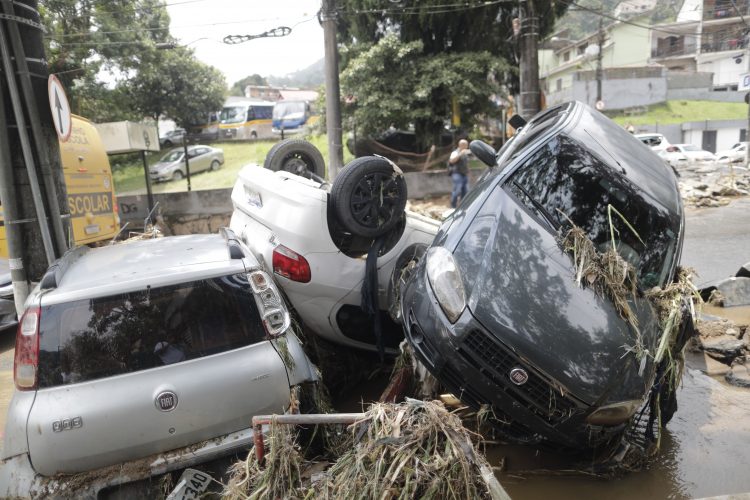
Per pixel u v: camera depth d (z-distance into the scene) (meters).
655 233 4.13
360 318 4.64
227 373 2.96
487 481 2.24
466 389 3.42
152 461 2.82
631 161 4.59
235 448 2.93
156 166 22.45
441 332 3.46
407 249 4.83
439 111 17.92
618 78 42.72
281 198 4.38
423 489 2.20
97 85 21.20
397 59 16.81
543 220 4.01
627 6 46.41
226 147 28.12
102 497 2.75
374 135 18.84
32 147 6.16
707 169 19.97
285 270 4.29
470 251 3.78
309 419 2.49
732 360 5.12
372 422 2.41
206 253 3.53
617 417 3.21
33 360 2.84
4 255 7.95
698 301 3.82
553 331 3.29
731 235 10.07
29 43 6.04
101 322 2.95
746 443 3.84
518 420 3.30
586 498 3.30
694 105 43.53
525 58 13.03
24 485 2.70
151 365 2.92
